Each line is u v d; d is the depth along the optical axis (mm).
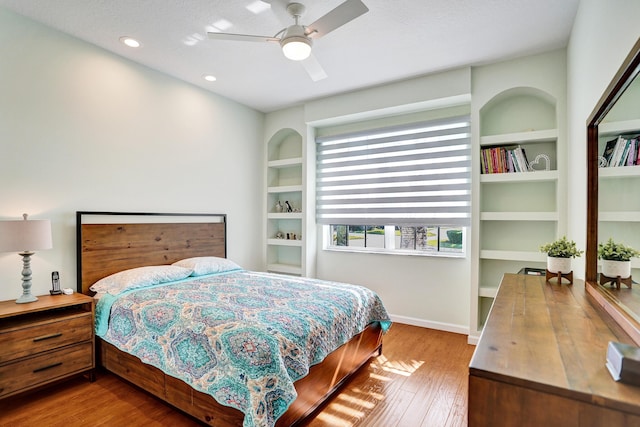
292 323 1893
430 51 2871
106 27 2562
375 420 1963
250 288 2666
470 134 3377
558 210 2803
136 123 3154
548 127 3068
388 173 3895
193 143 3693
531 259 2947
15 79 2400
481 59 3010
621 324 1143
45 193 2557
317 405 1991
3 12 2340
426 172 3652
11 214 2389
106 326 2393
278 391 1559
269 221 4719
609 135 1538
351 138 4172
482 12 2318
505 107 3258
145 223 3199
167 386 1971
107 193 2938
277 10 2297
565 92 2785
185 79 3541
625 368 765
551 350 961
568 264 1969
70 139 2697
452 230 3635
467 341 3207
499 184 3307
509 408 815
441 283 3576
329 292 2574
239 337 1709
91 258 2770
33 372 2098
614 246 1447
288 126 4488
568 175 2701
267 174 4684
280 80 3555
